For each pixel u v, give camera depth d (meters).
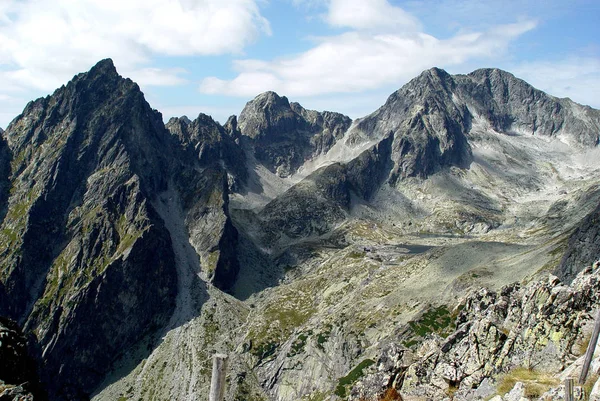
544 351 53.25
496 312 64.62
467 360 61.19
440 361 65.06
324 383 191.75
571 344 51.09
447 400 57.81
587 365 42.41
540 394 44.59
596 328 42.72
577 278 61.41
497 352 59.16
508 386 50.25
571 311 53.69
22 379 57.97
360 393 70.12
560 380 46.12
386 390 66.81
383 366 72.00
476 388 57.00
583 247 156.62
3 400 48.28
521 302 63.09
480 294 104.75
